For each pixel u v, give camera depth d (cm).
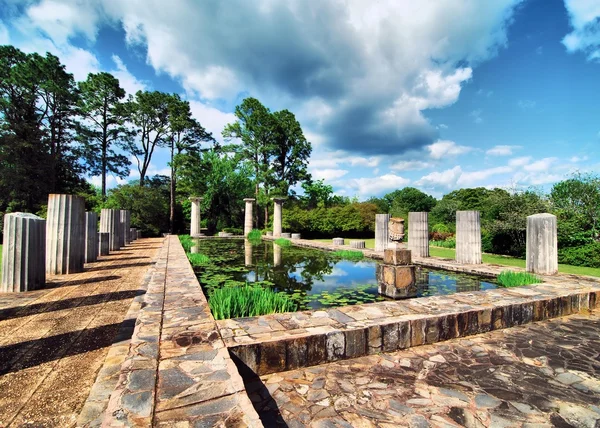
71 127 2338
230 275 793
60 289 565
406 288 567
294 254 1237
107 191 2573
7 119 1920
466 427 216
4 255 543
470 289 638
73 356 293
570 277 668
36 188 1964
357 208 2608
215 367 238
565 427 218
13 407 213
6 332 353
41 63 2053
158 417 175
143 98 2655
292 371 303
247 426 169
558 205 1198
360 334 336
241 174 3066
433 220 2938
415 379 287
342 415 231
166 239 1802
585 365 315
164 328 320
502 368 308
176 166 2777
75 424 196
